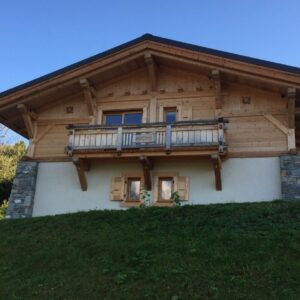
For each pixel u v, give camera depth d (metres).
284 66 15.34
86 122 17.97
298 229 10.43
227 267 8.73
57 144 17.88
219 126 15.45
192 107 17.22
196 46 16.25
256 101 16.69
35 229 12.49
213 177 15.93
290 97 15.51
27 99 17.67
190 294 7.89
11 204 17.03
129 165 16.81
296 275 8.20
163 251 9.76
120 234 11.15
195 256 9.34
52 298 8.31
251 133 16.28
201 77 17.56
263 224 11.05
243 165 15.90
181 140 15.71
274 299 7.52
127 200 16.38
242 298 7.61
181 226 11.38
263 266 8.62
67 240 11.14
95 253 10.09
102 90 18.28
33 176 17.38
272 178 15.55
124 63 17.33
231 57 15.87
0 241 11.79
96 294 8.30
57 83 17.47
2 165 29.83
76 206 16.72
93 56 17.19
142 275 8.75
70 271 9.36
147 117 17.50
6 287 8.95
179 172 16.22
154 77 17.50
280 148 15.88
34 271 9.64
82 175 16.73
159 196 16.25
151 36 16.78
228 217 11.72
